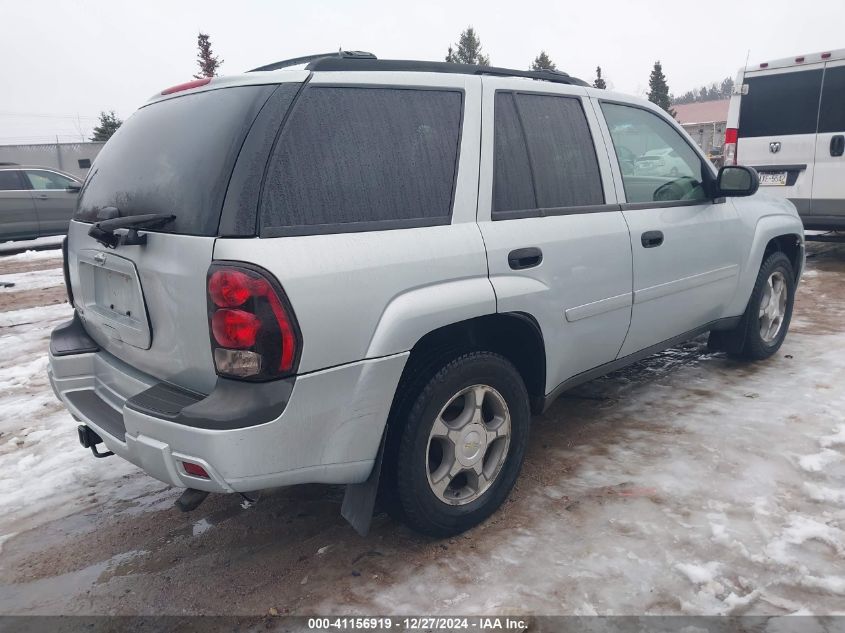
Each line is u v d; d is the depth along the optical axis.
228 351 2.04
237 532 2.85
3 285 8.87
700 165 3.91
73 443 3.81
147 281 2.30
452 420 2.71
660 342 3.73
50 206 12.65
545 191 2.95
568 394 4.23
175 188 2.26
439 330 2.53
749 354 4.55
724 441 3.43
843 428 3.50
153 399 2.25
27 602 2.45
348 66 2.44
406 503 2.50
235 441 2.01
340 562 2.59
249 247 2.03
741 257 4.13
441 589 2.39
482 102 2.77
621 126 3.45
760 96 7.88
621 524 2.73
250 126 2.15
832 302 6.25
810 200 7.65
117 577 2.57
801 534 2.61
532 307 2.79
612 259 3.19
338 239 2.21
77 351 2.85
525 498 2.97
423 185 2.50
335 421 2.22
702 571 2.41
